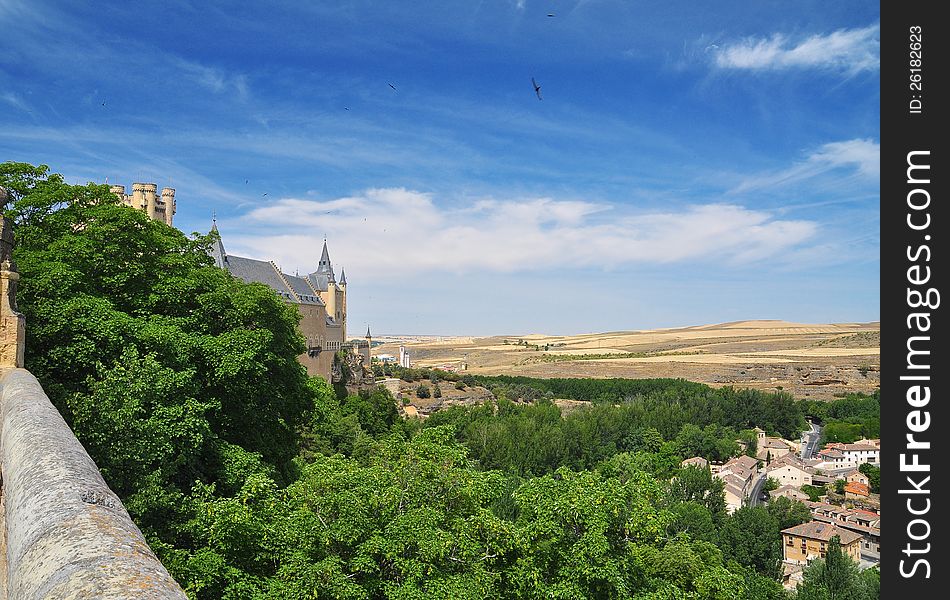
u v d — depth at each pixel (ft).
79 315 74.84
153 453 58.59
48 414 34.65
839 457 482.69
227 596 54.13
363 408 336.70
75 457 25.79
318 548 61.16
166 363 78.48
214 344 91.71
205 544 63.62
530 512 77.71
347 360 481.46
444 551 61.36
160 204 309.83
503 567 70.95
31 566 15.94
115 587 13.74
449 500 77.61
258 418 102.12
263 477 66.49
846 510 354.13
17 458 26.63
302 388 126.00
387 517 65.21
